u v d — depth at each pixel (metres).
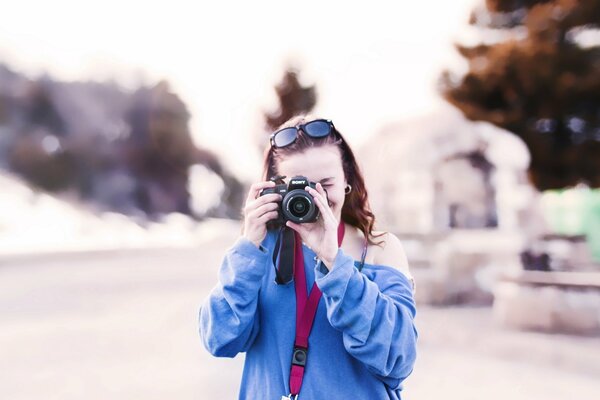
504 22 16.36
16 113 44.12
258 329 1.61
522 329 7.65
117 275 16.45
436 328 7.85
